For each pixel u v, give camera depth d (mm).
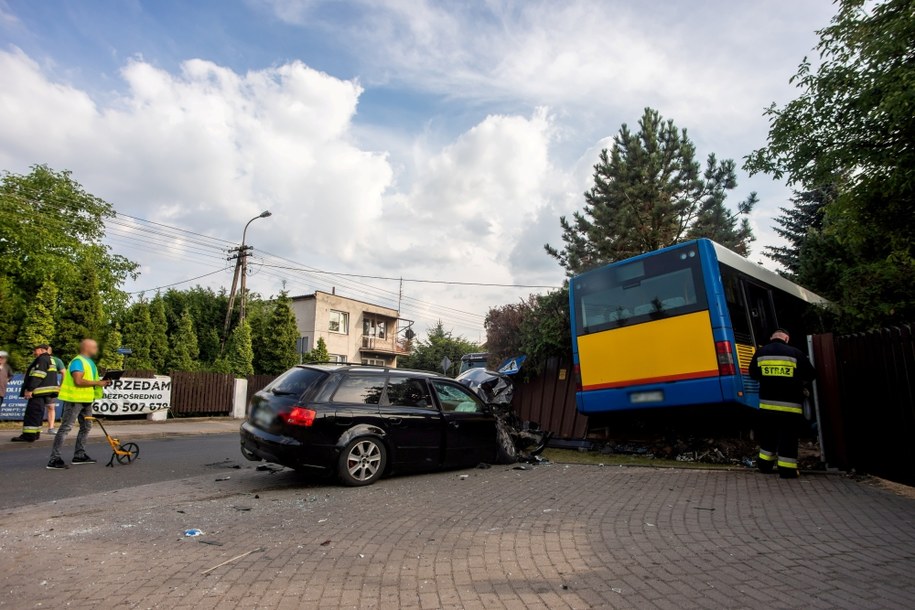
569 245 23078
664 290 8234
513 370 11805
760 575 3580
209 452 10625
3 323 19984
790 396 6809
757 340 8500
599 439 10531
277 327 29188
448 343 51812
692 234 20828
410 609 3119
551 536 4512
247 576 3617
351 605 3172
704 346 7656
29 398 11211
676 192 21656
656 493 6164
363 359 44906
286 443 6566
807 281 14547
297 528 4785
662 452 9617
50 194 27531
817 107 8609
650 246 20734
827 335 7281
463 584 3492
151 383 17938
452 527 4809
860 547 4066
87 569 3742
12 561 3900
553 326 11125
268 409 7023
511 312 13125
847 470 6906
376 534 4594
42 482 7152
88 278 21203
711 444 9211
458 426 8023
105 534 4590
